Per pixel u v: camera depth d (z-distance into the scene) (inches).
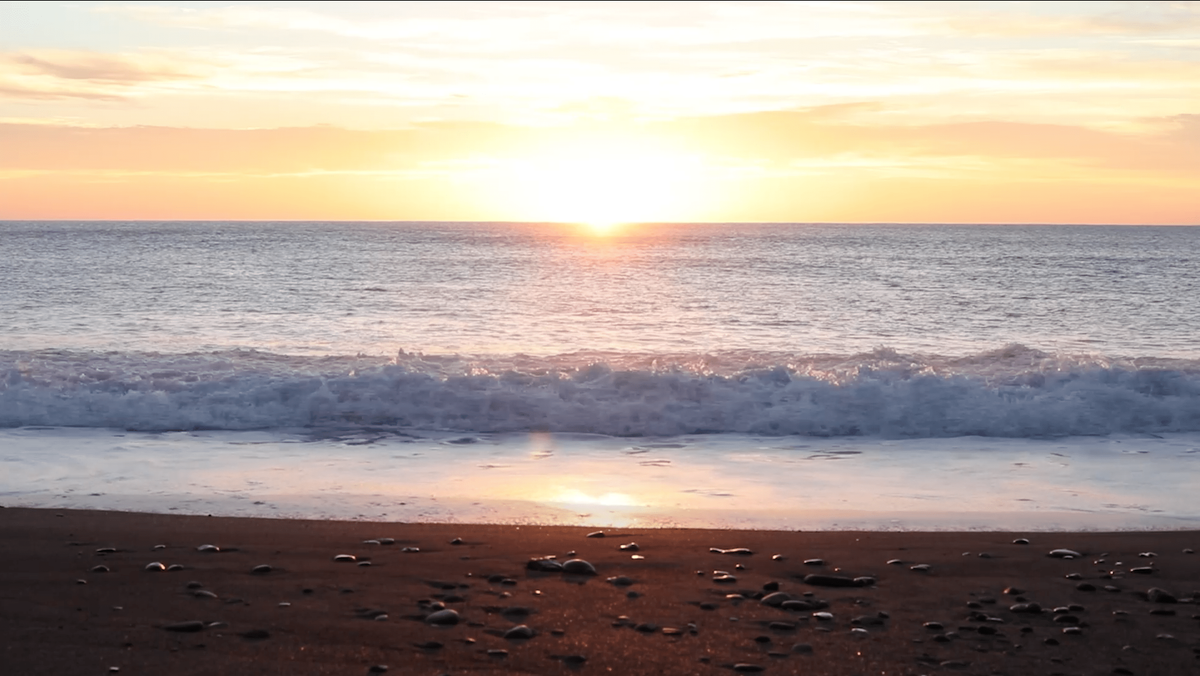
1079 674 157.9
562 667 158.1
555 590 201.2
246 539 244.1
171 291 1378.0
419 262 2203.5
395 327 1000.9
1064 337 967.6
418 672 154.9
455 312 1155.3
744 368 552.7
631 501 301.9
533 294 1402.6
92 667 155.3
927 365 572.7
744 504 298.2
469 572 214.2
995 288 1536.7
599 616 184.2
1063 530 265.3
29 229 5324.8
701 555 232.1
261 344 855.7
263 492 309.9
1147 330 1019.9
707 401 453.1
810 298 1366.9
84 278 1582.2
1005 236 5073.8
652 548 238.7
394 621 179.6
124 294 1326.3
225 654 161.8
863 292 1462.8
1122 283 1617.9
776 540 248.8
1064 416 440.1
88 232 4564.5
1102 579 215.3
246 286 1480.1
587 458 376.8
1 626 174.9
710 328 1015.0
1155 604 197.3
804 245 3582.7
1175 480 339.0
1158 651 168.9
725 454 386.9
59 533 247.9
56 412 440.8
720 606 191.9
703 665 159.8
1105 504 300.2
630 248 3248.0
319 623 177.8
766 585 206.8
